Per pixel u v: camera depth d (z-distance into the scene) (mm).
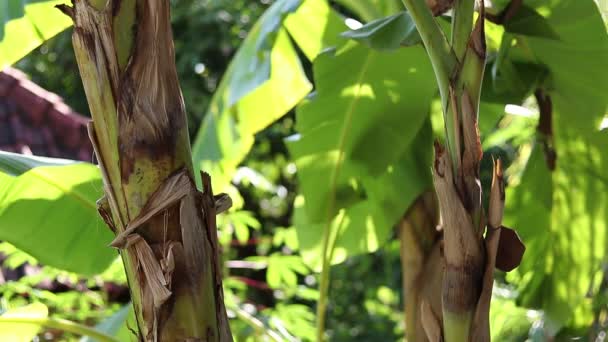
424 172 3893
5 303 4297
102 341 3385
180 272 2662
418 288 3574
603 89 3625
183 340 2664
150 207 2650
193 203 2682
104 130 2680
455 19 2885
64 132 10773
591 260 4098
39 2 3516
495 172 2871
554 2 3459
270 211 12539
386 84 3820
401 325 9297
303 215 4258
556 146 3943
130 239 2656
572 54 3564
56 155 10516
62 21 3609
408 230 3646
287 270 5367
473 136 2840
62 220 3664
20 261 4691
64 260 3686
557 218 4109
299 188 4043
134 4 2666
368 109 3861
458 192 2848
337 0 3928
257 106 4082
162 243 2668
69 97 16109
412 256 3609
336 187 3934
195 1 15188
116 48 2660
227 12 14719
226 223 5168
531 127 5082
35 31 3607
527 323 5406
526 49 3668
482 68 2834
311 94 3863
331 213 3930
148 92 2660
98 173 3611
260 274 12023
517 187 4137
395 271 11367
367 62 3766
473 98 2836
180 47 14828
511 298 5188
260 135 13086
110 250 3721
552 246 4156
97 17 2658
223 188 4152
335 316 11672
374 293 11156
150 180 2660
